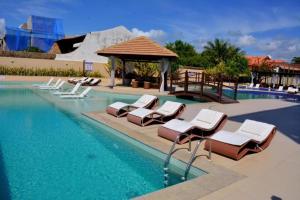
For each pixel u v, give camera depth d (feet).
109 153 22.36
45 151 22.25
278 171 17.51
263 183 15.61
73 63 102.68
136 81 78.59
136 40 74.08
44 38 163.22
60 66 99.96
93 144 24.54
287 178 16.42
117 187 16.56
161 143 22.82
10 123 31.12
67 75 99.81
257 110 46.68
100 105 45.73
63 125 30.99
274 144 23.99
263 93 98.84
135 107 35.17
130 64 98.78
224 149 19.65
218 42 156.15
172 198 13.33
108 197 15.34
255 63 164.96
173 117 31.04
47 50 164.14
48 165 19.44
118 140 25.96
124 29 126.21
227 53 154.51
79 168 19.13
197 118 26.94
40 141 24.82
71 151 22.50
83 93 54.70
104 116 33.68
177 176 18.34
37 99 49.90
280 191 14.69
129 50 71.05
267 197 13.98
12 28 154.30
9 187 16.06
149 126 28.86
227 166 18.19
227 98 60.03
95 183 16.97
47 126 30.30
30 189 15.89
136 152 22.77
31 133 27.35
